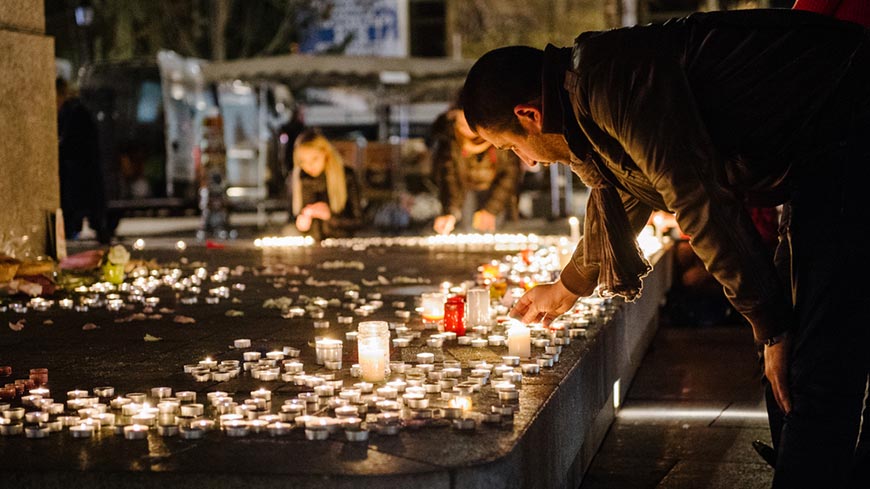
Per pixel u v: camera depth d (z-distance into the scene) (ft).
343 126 95.76
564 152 12.41
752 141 11.23
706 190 10.71
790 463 11.39
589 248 13.87
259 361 14.98
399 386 13.05
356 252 36.94
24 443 11.03
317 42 116.88
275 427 11.07
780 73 11.02
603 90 11.00
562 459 13.19
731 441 19.35
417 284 26.68
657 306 28.84
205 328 19.42
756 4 29.78
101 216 50.72
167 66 75.82
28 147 27.32
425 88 78.13
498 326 18.47
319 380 13.75
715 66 11.03
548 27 119.75
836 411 11.24
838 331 11.22
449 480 9.65
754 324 11.22
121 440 11.06
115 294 24.68
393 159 77.00
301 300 23.31
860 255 11.19
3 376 15.06
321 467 9.85
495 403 12.35
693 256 32.24
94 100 74.84
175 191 76.23
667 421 20.80
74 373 15.21
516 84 11.89
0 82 26.45
